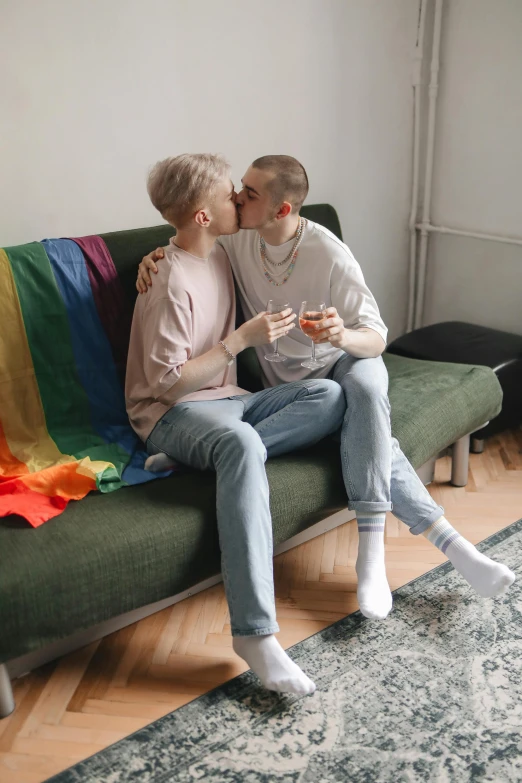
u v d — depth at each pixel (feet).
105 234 6.72
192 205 5.94
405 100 9.60
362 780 4.63
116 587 5.04
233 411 6.09
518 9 8.58
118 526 5.20
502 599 6.20
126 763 4.80
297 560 6.85
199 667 5.63
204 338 6.27
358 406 5.95
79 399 6.45
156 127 7.68
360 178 9.53
